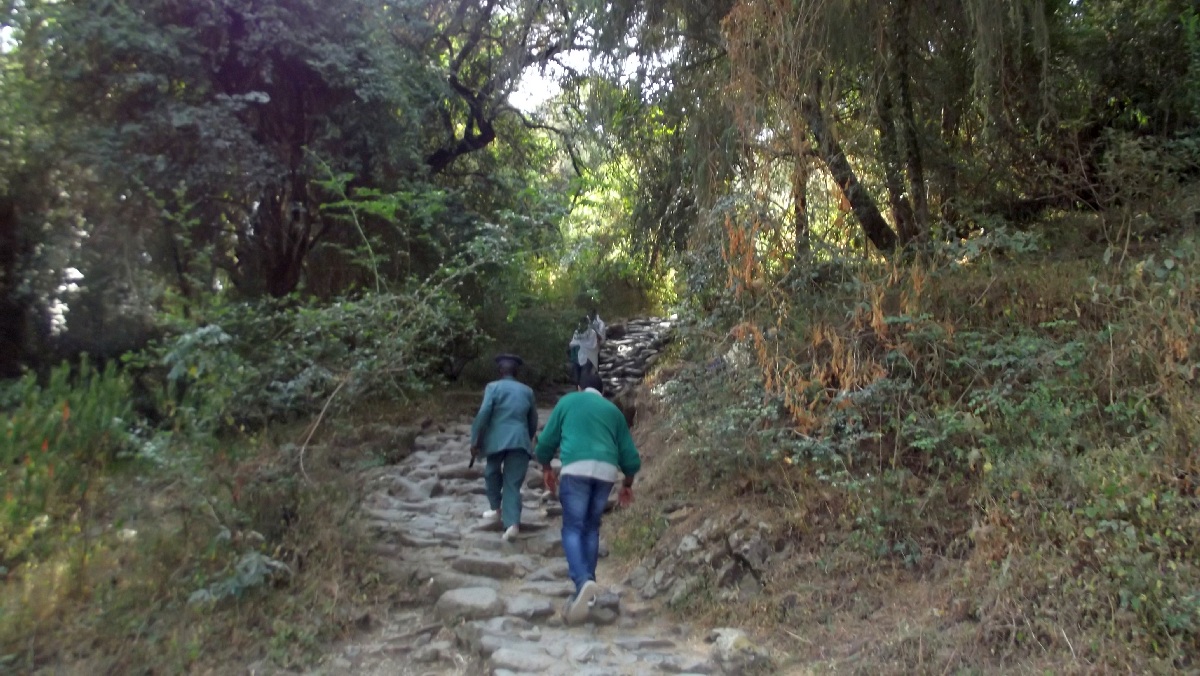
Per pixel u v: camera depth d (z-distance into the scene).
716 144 9.08
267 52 10.80
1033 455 5.36
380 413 11.12
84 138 9.25
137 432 6.42
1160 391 5.42
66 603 5.05
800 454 6.35
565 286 17.78
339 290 13.48
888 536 5.73
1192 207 7.46
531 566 6.79
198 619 5.18
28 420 6.80
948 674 4.44
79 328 10.60
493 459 7.49
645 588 6.43
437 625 5.76
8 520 5.60
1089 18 9.61
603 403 6.33
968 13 8.26
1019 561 4.79
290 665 5.06
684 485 7.70
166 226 10.29
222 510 5.91
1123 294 6.32
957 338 6.56
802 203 7.92
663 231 11.12
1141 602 4.20
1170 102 8.78
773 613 5.54
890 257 8.18
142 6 9.91
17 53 9.42
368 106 11.62
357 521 6.82
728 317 7.95
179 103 9.84
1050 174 8.79
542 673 4.94
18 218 9.89
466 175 15.27
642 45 9.83
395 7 12.05
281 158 11.59
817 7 7.90
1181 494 4.76
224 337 5.88
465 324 8.97
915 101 9.45
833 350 6.70
